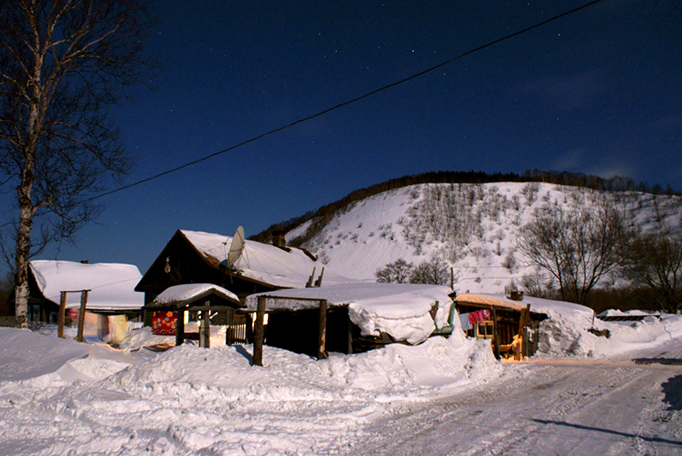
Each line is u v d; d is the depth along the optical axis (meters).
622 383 11.27
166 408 7.48
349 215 165.12
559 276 43.25
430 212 147.00
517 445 6.12
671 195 119.94
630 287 55.31
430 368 11.91
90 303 36.28
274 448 5.85
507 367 14.67
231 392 8.85
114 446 6.03
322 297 15.12
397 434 6.79
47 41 17.06
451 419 7.68
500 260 114.62
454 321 15.47
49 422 7.24
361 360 11.13
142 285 33.41
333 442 6.36
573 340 20.86
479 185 165.50
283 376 10.16
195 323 23.61
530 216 137.62
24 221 17.03
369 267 121.88
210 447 5.68
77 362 10.45
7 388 9.18
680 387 10.36
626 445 6.08
